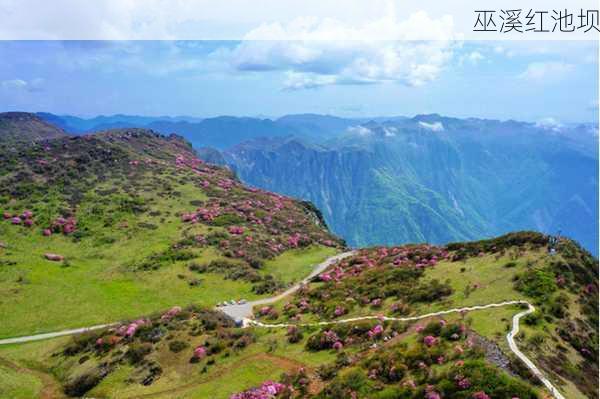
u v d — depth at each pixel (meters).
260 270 103.88
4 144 194.62
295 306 73.25
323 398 39.72
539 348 39.66
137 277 95.44
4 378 56.34
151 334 61.62
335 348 51.41
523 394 32.34
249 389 45.25
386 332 51.22
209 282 94.19
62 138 190.38
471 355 38.88
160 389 50.34
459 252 74.31
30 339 71.12
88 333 67.56
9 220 117.94
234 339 58.91
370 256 95.44
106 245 111.81
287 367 49.91
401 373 39.31
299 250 120.75
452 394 34.25
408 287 65.06
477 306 51.00
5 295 84.00
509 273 58.12
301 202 179.38
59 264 100.50
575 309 48.06
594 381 37.25
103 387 52.47
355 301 66.75
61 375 58.56
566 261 57.31
